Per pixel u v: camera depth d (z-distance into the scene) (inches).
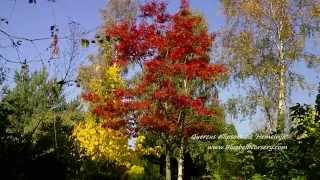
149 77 685.3
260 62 917.8
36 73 847.1
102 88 761.6
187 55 701.3
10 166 274.1
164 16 701.3
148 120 666.2
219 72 692.1
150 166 823.1
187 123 712.4
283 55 901.8
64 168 309.4
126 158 774.5
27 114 568.4
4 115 301.9
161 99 671.8
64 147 329.1
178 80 726.5
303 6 902.4
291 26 902.4
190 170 869.2
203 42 689.0
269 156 387.9
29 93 800.3
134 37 684.1
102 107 688.4
